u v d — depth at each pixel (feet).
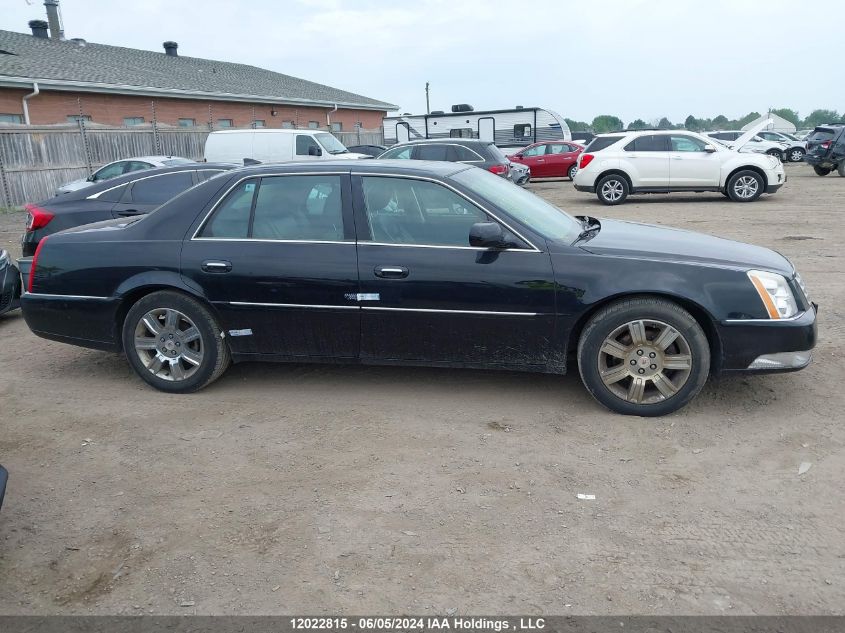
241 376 17.57
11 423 15.17
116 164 58.34
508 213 14.67
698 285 13.78
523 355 14.75
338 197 15.31
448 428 14.25
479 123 108.17
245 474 12.63
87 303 16.44
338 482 12.24
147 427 14.74
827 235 36.50
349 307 15.07
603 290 13.97
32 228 26.48
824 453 12.82
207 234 15.83
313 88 124.57
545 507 11.29
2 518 11.41
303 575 9.74
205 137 82.58
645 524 10.77
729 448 13.11
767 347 13.82
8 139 62.85
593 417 14.57
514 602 9.11
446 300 14.58
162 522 11.16
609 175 55.21
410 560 10.00
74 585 9.70
